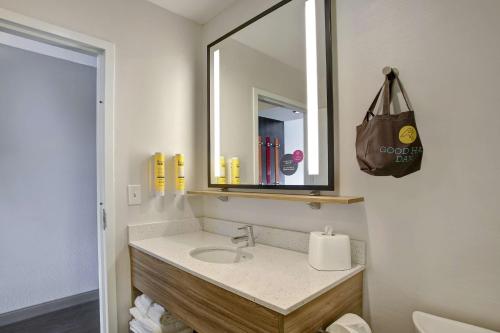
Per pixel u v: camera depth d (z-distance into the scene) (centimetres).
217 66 191
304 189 142
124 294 166
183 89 197
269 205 164
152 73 181
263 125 161
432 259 108
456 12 103
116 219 163
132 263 167
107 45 163
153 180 179
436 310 107
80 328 220
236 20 183
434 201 108
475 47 100
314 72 139
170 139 188
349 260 120
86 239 270
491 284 96
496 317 95
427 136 109
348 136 131
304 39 144
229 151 182
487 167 97
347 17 132
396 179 117
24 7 137
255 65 167
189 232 195
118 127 165
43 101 248
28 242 239
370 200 124
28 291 238
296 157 146
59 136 256
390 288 118
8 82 232
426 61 110
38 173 245
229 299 103
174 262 131
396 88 117
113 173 162
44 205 247
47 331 215
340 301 112
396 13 117
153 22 183
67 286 258
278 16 155
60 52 246
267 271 118
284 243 154
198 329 117
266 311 90
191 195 198
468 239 101
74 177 264
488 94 97
